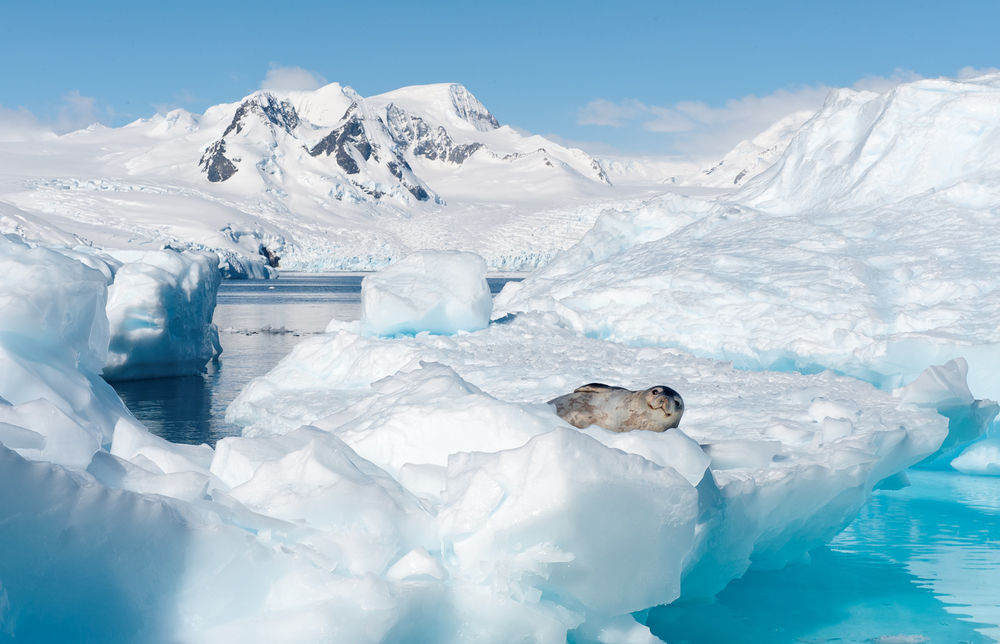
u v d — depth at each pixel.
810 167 18.81
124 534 2.51
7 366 3.84
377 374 9.95
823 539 5.51
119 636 2.47
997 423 8.59
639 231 19.72
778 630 4.26
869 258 13.23
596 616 3.56
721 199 20.27
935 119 16.28
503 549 3.22
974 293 11.29
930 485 7.84
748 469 4.71
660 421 4.78
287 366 10.91
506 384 8.44
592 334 13.55
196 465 3.73
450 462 3.61
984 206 14.12
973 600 4.71
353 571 2.95
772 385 8.16
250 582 2.71
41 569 2.36
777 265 13.68
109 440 4.16
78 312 4.47
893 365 9.80
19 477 2.33
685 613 4.52
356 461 3.69
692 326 12.60
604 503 3.30
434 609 3.00
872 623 4.36
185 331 16.89
